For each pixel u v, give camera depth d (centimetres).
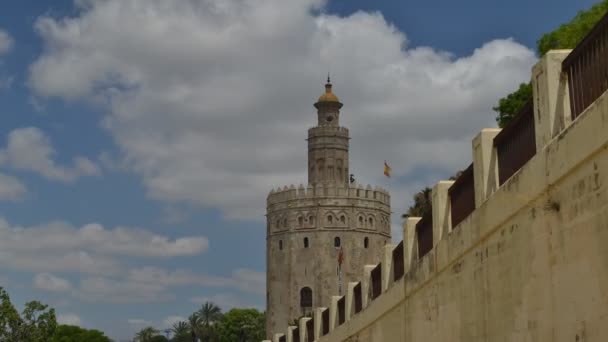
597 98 1168
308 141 14412
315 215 13725
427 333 2125
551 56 1327
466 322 1784
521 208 1430
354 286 3180
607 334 1114
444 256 1939
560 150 1256
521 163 1505
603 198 1131
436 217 2034
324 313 3741
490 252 1622
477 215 1684
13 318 6381
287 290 13700
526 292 1420
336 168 14200
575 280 1219
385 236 14238
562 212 1266
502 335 1549
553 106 1320
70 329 16750
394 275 2602
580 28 3259
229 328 18162
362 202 13900
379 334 2698
